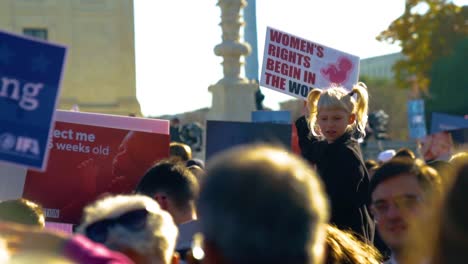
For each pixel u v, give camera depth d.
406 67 36.09
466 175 2.49
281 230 2.20
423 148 9.39
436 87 35.56
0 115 4.09
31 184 6.48
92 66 48.38
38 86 4.11
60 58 4.11
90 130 6.64
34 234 2.29
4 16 48.16
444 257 2.49
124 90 48.22
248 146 2.38
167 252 3.60
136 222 3.55
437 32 35.50
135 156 6.71
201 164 8.55
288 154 2.33
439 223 2.51
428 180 3.92
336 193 6.34
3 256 2.21
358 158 6.41
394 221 3.93
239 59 22.84
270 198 2.20
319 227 2.25
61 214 6.57
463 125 12.40
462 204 2.47
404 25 35.41
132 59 48.56
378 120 31.55
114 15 48.47
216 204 2.22
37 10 48.41
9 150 4.09
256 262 2.20
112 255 2.30
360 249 4.34
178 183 5.11
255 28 31.23
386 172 3.97
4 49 4.11
